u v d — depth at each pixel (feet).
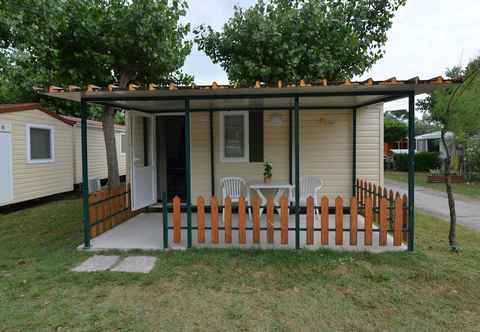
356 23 31.32
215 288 11.35
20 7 21.13
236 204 21.68
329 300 10.45
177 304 10.28
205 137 23.03
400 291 10.99
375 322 9.20
